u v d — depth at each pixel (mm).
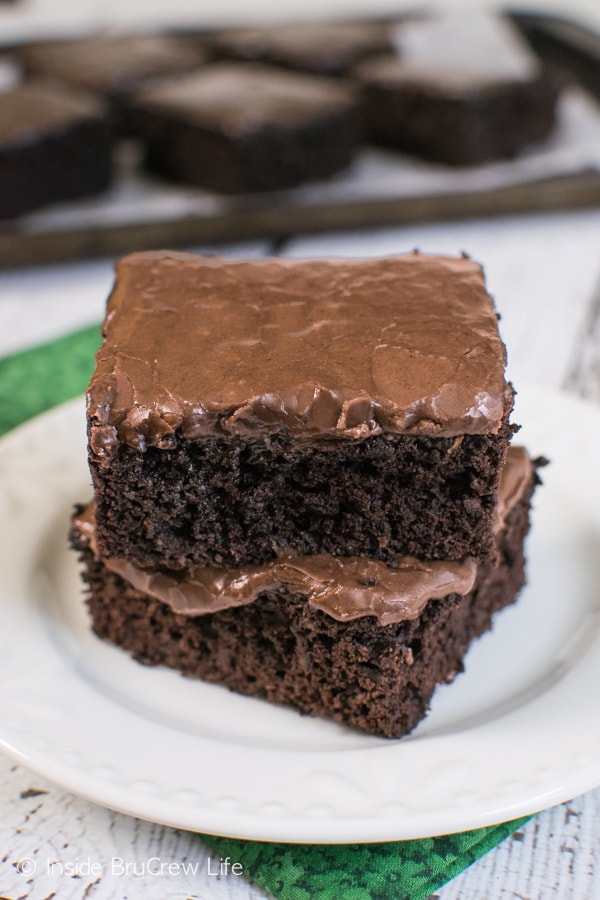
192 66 539
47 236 410
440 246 425
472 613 256
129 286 253
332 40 551
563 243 426
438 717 243
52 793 235
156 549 245
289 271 258
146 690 249
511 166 453
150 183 461
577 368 356
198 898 219
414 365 232
